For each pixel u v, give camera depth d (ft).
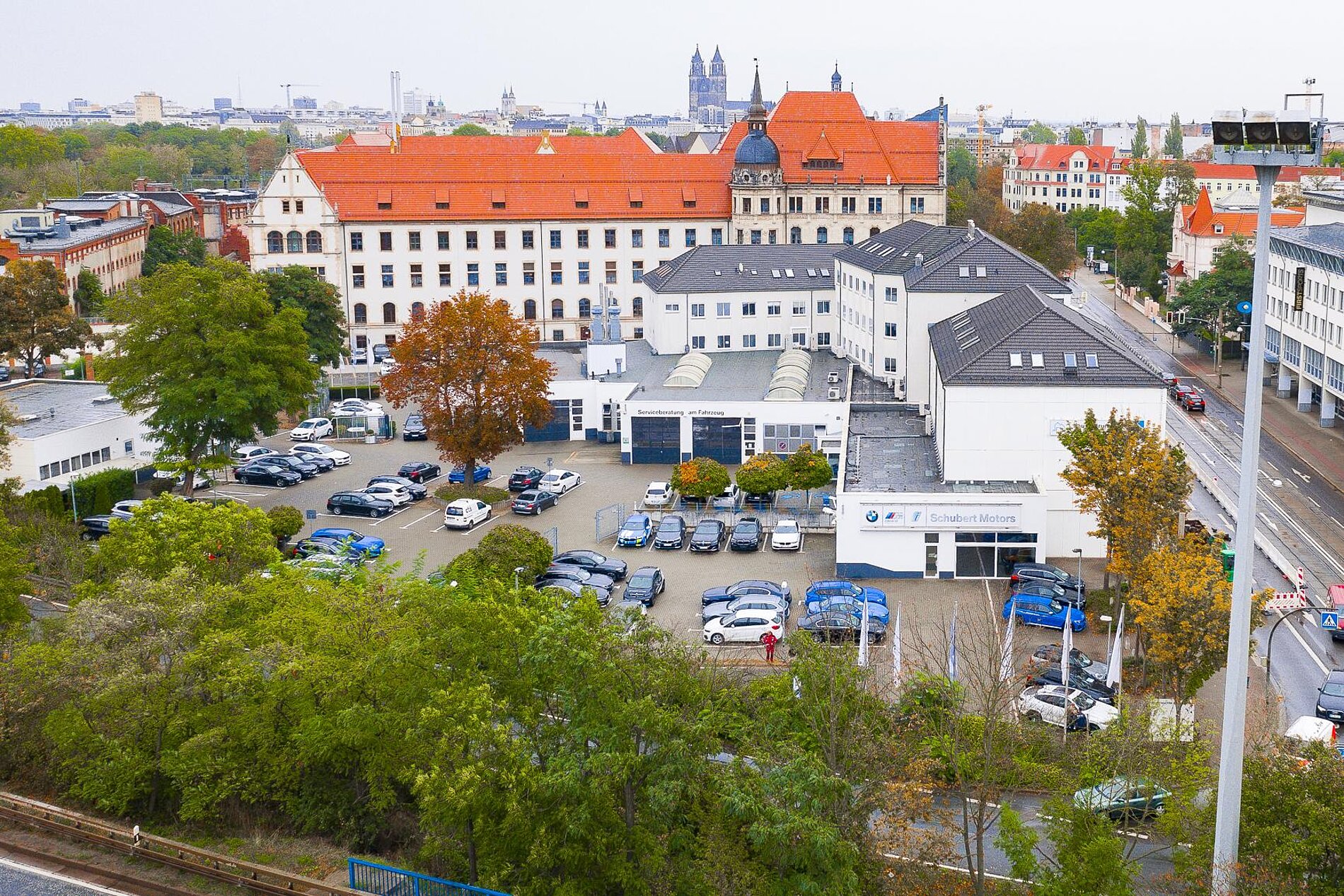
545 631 139.95
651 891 135.64
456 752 139.13
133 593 171.12
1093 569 267.80
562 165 549.54
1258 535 289.94
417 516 319.27
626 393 385.91
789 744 145.48
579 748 138.72
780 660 216.95
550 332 545.44
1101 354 274.98
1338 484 335.67
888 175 554.05
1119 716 165.48
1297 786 133.18
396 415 432.25
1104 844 132.67
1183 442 376.68
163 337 322.75
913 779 150.61
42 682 171.73
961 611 245.45
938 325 341.82
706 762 140.67
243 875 150.30
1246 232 593.83
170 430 327.26
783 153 560.20
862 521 265.13
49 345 439.63
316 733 155.84
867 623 203.62
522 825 137.28
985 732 147.64
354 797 163.12
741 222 547.08
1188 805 140.15
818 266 446.19
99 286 612.70
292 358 333.83
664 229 545.03
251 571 200.44
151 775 168.45
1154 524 216.54
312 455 361.51
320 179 533.55
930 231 405.80
